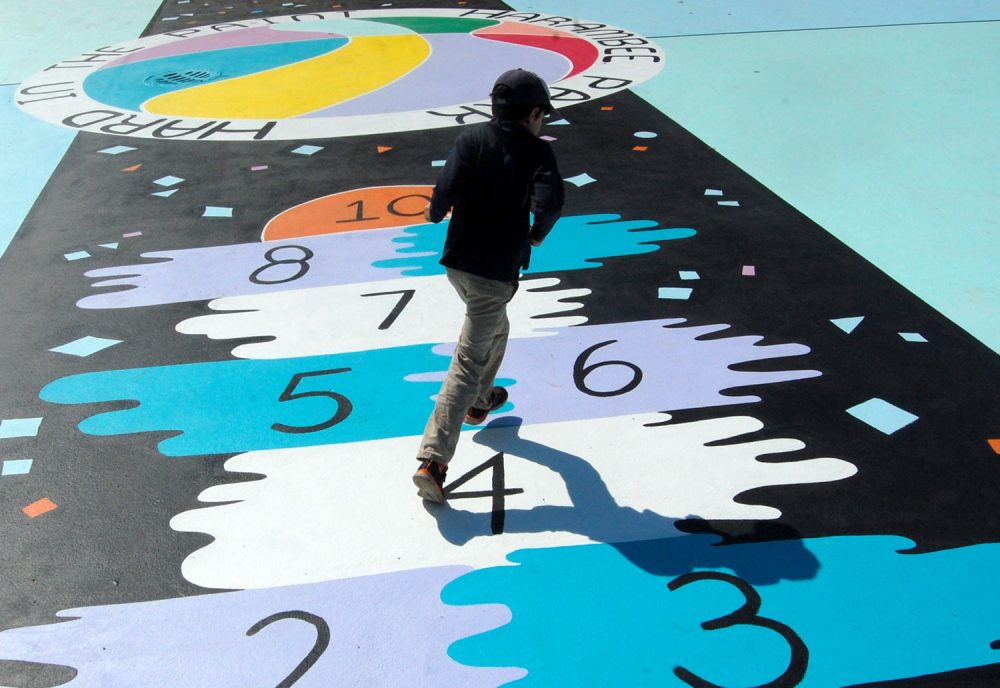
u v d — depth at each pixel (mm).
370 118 8594
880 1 12422
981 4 12055
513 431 4266
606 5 13094
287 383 4648
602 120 8383
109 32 12258
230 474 4020
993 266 5703
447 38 11531
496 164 3414
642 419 4324
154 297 5492
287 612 3324
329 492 3902
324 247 6082
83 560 3566
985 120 8109
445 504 3816
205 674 3092
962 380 4555
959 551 3518
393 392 4566
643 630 3219
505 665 3104
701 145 7730
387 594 3389
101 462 4094
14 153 7828
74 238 6277
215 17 13109
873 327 5043
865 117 8266
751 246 5996
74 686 3059
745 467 3990
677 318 5172
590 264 5809
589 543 3600
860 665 3066
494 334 3666
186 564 3541
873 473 3932
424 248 6043
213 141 8062
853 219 6359
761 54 10234
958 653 3107
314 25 12508
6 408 4473
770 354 4812
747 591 3363
